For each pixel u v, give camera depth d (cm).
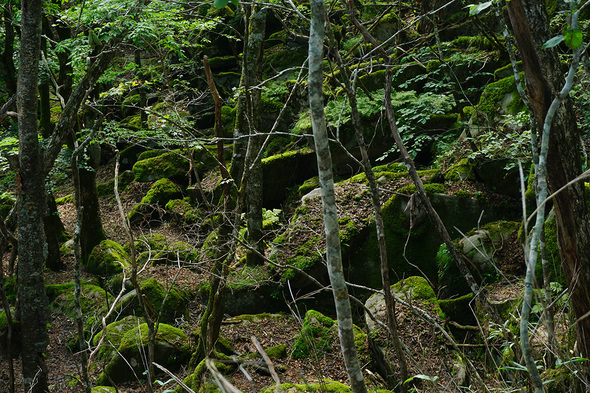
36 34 413
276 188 948
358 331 548
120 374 547
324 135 207
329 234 213
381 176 766
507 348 323
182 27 740
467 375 457
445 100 774
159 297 656
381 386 478
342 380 490
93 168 823
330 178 211
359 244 700
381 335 527
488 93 782
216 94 418
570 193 299
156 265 762
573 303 306
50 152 509
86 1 616
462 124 700
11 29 766
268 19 1324
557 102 197
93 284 764
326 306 659
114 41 592
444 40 954
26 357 425
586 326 300
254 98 545
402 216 696
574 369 270
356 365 218
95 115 779
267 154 1004
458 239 655
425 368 467
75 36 620
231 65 1268
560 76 294
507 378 363
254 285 613
